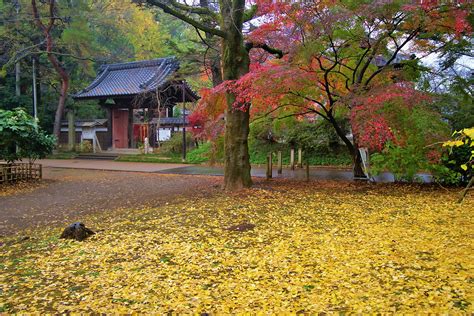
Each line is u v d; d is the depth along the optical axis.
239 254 5.36
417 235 6.03
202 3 15.02
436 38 11.23
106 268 5.01
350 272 4.52
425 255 5.03
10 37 24.83
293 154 18.59
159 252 5.58
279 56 11.59
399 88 9.49
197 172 17.83
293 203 8.91
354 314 3.49
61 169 19.61
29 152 14.15
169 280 4.51
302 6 9.53
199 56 17.92
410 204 8.63
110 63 30.81
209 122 13.06
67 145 29.42
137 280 4.55
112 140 27.94
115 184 13.94
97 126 29.31
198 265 4.98
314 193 10.29
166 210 8.53
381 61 13.88
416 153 10.90
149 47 29.77
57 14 24.59
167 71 24.83
